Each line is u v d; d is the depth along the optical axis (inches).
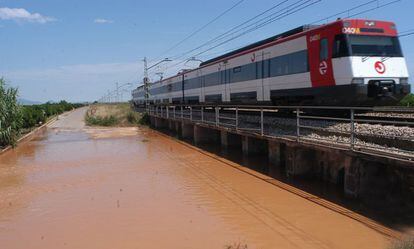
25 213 500.4
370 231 387.2
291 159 593.6
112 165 806.5
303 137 575.2
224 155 860.6
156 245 382.3
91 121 1967.3
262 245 371.2
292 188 548.4
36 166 828.0
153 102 2236.7
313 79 683.4
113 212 488.1
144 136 1381.6
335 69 629.9
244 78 952.9
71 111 3804.1
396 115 749.3
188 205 503.8
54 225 451.5
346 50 614.5
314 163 590.9
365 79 604.1
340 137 539.2
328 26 649.0
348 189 476.4
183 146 1057.5
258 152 804.0
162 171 724.0
